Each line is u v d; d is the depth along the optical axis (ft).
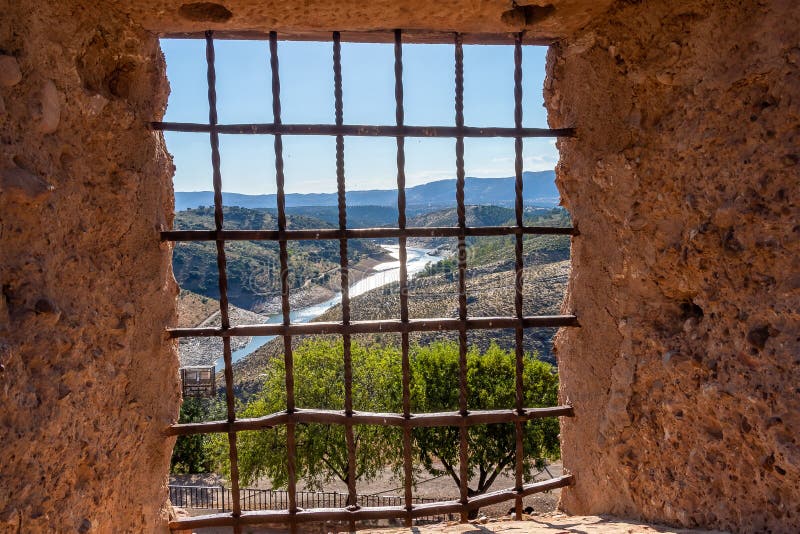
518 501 9.62
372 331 8.84
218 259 8.59
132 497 7.90
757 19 6.74
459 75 8.82
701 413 7.45
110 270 7.53
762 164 6.54
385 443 39.11
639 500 8.50
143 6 7.56
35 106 6.14
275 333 8.74
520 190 9.20
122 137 7.89
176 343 9.16
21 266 5.78
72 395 6.43
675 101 7.88
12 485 5.40
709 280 7.34
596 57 8.93
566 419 10.14
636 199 8.45
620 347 8.86
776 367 6.34
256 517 8.91
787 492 6.27
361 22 8.25
